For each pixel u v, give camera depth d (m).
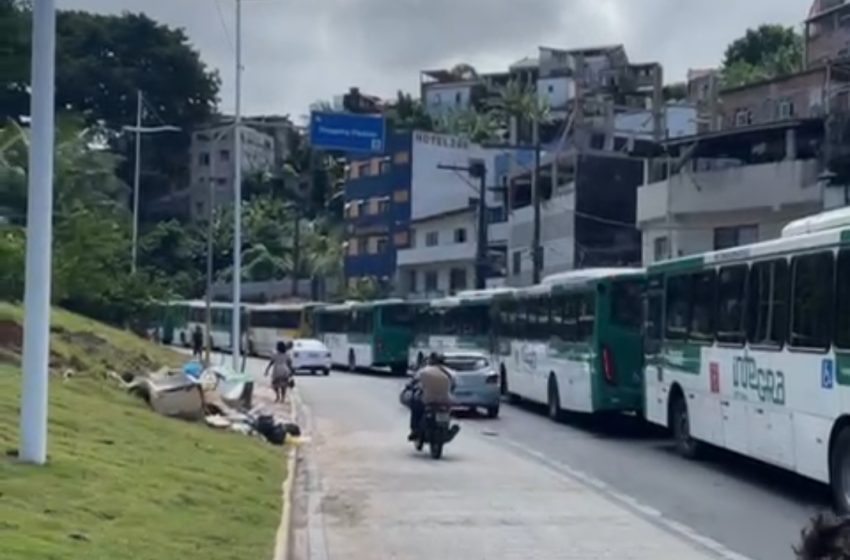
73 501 13.35
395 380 58.22
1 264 34.47
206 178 102.38
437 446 24.88
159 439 20.16
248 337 81.06
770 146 51.47
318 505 18.16
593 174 66.88
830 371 16.80
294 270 100.38
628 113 88.31
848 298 16.28
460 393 35.12
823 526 4.60
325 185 119.62
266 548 12.95
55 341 31.55
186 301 88.44
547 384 35.44
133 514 13.31
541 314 36.44
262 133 121.88
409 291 94.50
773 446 19.09
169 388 25.16
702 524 16.70
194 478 16.78
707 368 22.56
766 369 19.36
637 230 63.84
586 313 31.38
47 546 10.74
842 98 51.81
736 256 21.06
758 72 104.69
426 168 97.94
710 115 67.88
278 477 19.44
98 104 94.19
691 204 51.66
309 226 111.88
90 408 21.81
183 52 97.06
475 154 98.06
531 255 72.56
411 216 97.75
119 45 96.00
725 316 21.58
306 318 77.25
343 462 24.00
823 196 46.16
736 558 14.12
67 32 94.44
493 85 148.12
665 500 19.02
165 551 11.66
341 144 46.03
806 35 76.56
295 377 61.25
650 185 54.72
